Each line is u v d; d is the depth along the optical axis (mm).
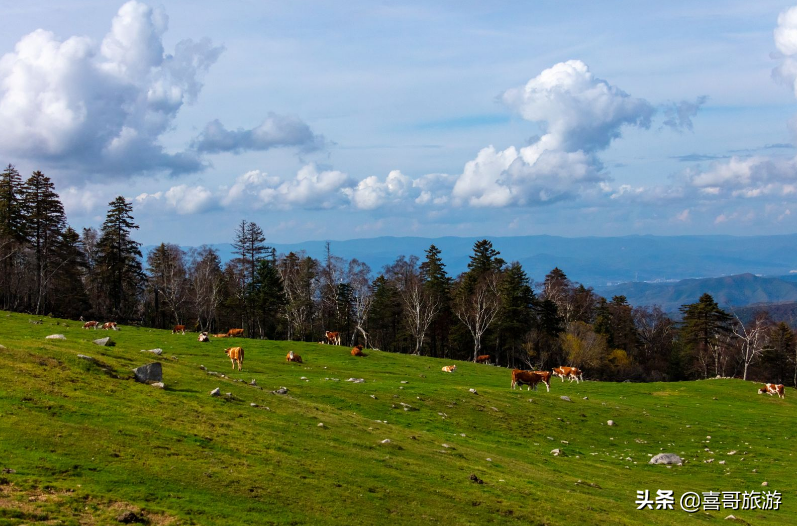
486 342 107188
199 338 62562
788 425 50500
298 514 15578
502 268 122562
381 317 115750
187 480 15891
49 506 12727
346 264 117188
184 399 23781
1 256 87500
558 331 109250
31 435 15844
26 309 100000
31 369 21250
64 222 92188
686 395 67125
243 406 25375
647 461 35594
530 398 46188
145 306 115125
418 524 16844
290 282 120812
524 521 18984
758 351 113438
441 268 112812
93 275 100875
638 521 21734
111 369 24953
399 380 51656
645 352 138500
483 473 23875
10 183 85375
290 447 20969
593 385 69938
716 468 35000
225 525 13930
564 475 27688
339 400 36062
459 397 42062
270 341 71188
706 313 111000
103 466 15336
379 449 23891
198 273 113562
